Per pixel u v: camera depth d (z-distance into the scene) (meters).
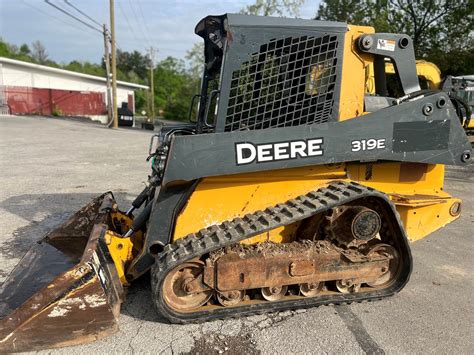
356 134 3.21
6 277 3.89
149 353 2.83
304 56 3.17
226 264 3.07
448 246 4.97
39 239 4.57
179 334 3.04
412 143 3.37
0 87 31.06
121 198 6.76
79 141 15.33
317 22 3.19
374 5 24.36
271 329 3.12
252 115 3.15
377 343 2.97
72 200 6.62
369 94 3.76
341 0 25.08
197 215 3.27
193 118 4.38
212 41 3.43
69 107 34.59
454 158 3.53
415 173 3.79
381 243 3.56
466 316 3.36
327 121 3.26
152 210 3.30
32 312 2.78
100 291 2.84
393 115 3.28
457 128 3.50
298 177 3.40
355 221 3.23
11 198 6.70
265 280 3.18
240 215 3.33
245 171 3.04
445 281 4.00
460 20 23.03
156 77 68.00
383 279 3.64
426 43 23.97
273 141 3.06
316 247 3.31
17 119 25.44
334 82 3.24
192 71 56.09
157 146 3.65
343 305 3.49
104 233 3.27
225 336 3.03
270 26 3.07
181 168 2.94
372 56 3.36
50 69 34.94
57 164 9.98
